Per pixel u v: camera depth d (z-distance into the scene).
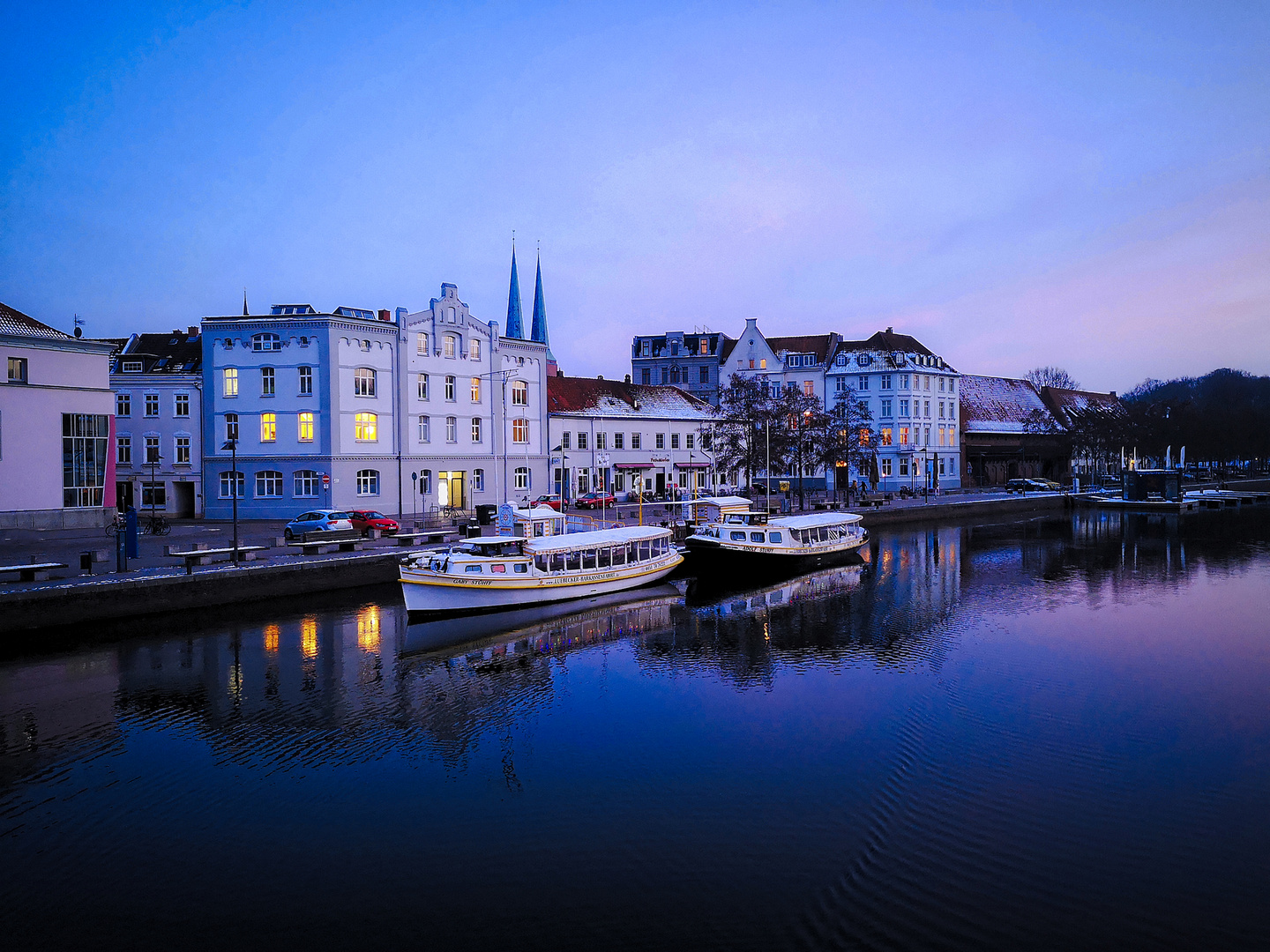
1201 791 17.89
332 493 57.69
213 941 13.02
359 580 38.75
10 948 12.87
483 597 35.00
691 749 20.48
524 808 17.38
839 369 95.62
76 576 32.66
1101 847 15.54
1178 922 13.22
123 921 13.56
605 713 23.27
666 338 106.69
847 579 45.03
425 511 62.41
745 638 31.73
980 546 58.41
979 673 26.77
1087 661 28.05
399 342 61.28
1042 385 127.38
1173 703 23.59
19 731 21.69
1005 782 18.41
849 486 82.44
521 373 70.62
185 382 62.19
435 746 20.88
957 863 15.05
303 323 58.12
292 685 25.52
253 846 15.91
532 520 42.97
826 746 20.59
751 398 72.25
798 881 14.50
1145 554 54.41
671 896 14.11
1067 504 89.88
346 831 16.45
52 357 51.25
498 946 12.83
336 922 13.48
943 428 98.62
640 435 80.50
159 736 21.41
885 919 13.36
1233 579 44.47
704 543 43.69
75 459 52.19
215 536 48.34
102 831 16.50
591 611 36.34
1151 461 123.44
